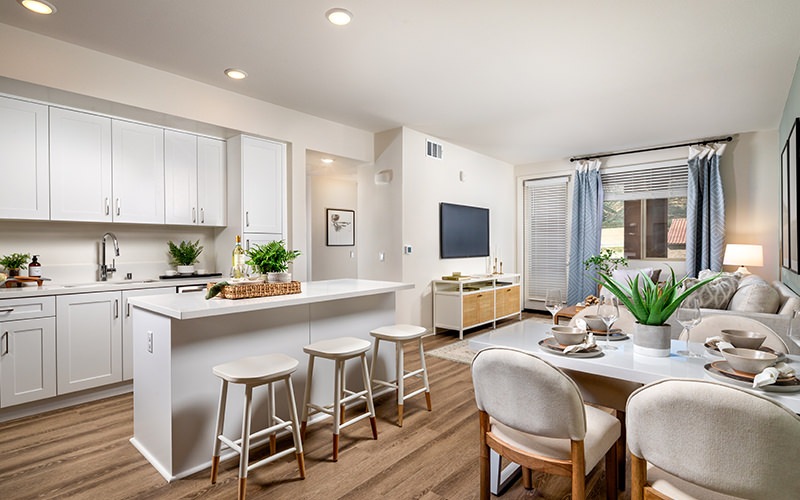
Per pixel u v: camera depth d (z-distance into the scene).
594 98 3.94
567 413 1.33
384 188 5.07
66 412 2.91
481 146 5.91
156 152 3.61
